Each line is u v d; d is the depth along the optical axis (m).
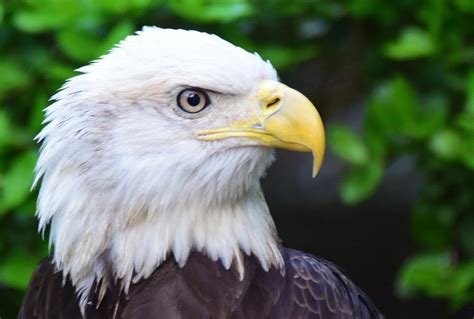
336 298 7.07
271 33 11.23
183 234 6.87
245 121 6.88
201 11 10.16
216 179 6.87
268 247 7.06
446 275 11.04
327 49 11.57
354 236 15.30
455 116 10.95
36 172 7.17
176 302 6.76
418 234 11.37
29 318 7.14
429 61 10.96
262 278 6.92
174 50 6.76
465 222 11.23
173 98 6.74
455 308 11.27
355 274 15.14
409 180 15.26
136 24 10.51
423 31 10.89
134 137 6.71
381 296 15.08
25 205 10.22
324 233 15.34
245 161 6.91
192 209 6.89
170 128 6.75
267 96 6.89
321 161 6.87
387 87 10.75
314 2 11.00
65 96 6.86
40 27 10.03
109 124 6.73
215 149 6.84
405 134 10.70
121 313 6.80
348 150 10.69
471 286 11.02
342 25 11.42
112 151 6.73
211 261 6.88
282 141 6.89
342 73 11.96
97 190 6.78
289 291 6.92
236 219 7.00
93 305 6.90
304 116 6.87
